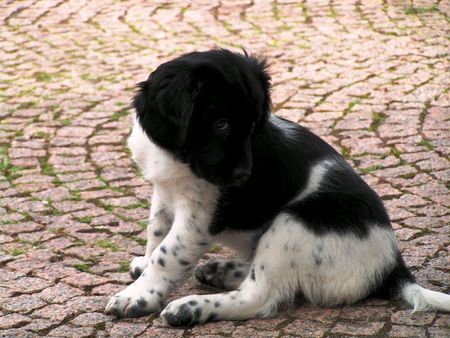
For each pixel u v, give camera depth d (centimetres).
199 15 1700
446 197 970
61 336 689
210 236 718
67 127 1195
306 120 1200
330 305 721
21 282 787
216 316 703
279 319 708
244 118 651
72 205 969
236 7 1752
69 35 1595
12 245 870
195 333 688
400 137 1141
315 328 691
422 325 689
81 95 1309
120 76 1384
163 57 1467
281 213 711
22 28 1638
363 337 675
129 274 805
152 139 671
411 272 791
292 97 1281
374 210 725
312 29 1600
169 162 686
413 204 954
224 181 660
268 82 691
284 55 1460
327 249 700
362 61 1427
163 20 1673
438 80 1338
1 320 717
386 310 715
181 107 638
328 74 1371
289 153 720
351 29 1597
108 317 718
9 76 1394
